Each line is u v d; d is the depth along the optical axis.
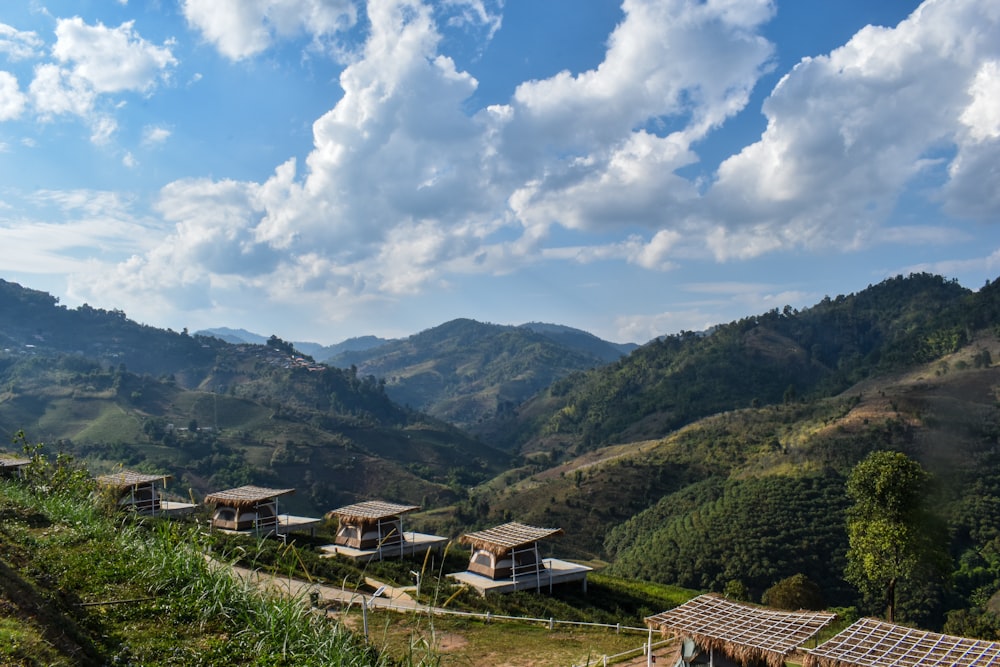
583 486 133.12
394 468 177.00
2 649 6.94
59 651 7.86
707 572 81.62
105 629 9.57
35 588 9.43
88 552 12.52
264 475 149.75
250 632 10.27
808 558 78.62
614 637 22.53
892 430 102.38
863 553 34.84
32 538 12.52
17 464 23.14
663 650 20.62
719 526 89.75
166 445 152.88
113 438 151.12
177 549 12.45
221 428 179.50
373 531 33.78
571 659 19.12
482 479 198.62
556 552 107.62
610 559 106.12
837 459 101.88
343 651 10.19
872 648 15.51
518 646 20.34
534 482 167.50
